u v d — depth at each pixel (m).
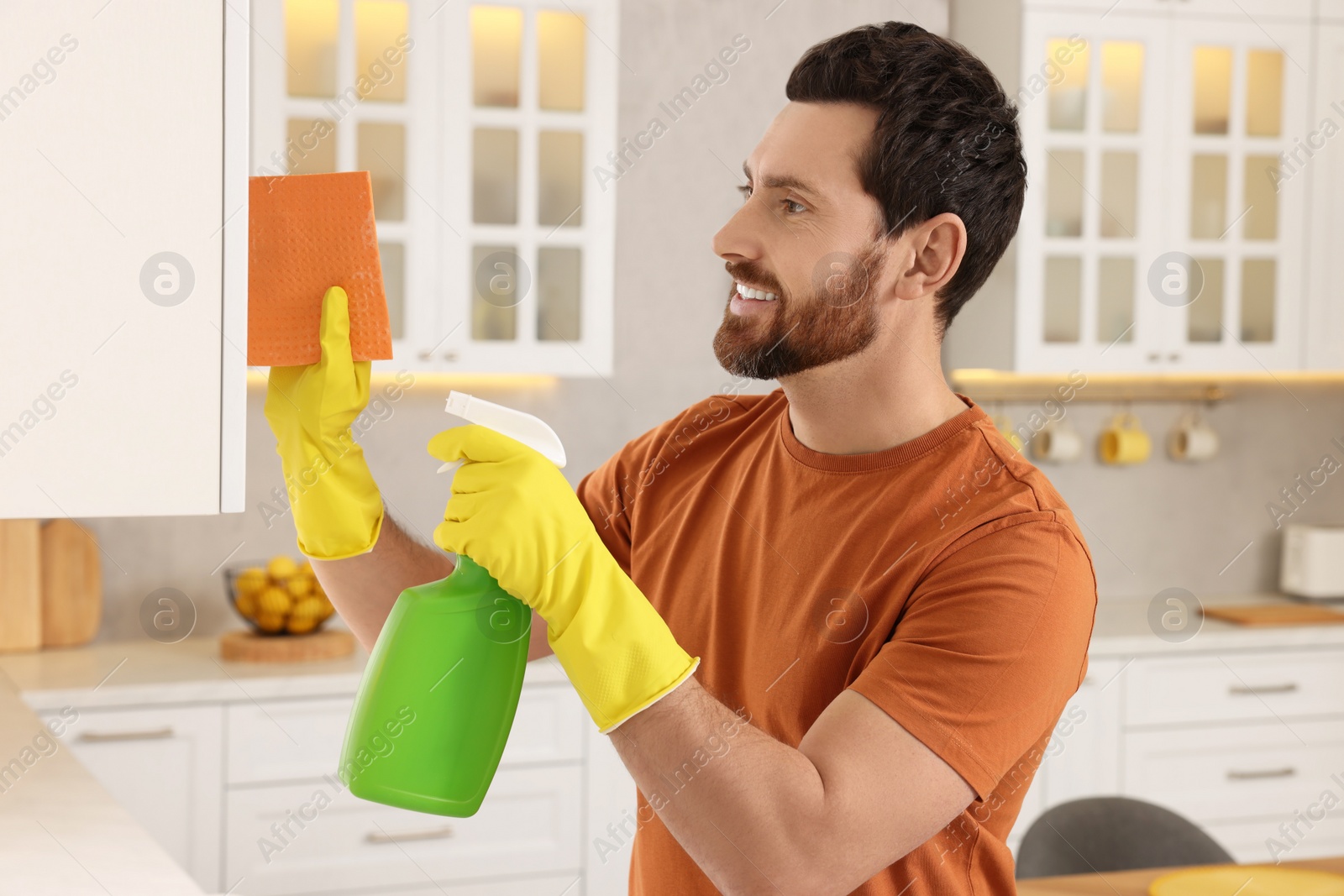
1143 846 1.53
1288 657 2.74
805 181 0.92
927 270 0.94
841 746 0.77
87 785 1.30
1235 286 2.82
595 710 0.74
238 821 2.22
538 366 2.47
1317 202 2.86
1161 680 2.67
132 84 0.68
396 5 2.36
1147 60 2.74
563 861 2.39
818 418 0.97
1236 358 2.83
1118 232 2.76
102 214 0.68
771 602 0.94
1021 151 1.02
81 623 2.47
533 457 0.75
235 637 2.42
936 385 0.98
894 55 0.93
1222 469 3.22
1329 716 2.77
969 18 2.88
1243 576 3.24
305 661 2.38
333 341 0.78
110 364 0.69
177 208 0.69
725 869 0.74
